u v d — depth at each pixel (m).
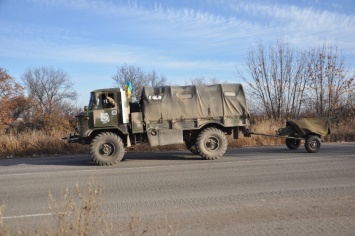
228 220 5.41
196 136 12.88
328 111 24.08
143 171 10.38
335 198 6.54
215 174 9.45
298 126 14.02
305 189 7.31
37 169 11.55
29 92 46.03
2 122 27.36
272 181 8.25
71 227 3.78
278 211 5.81
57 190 8.03
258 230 4.95
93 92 12.33
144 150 16.11
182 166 11.12
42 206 6.59
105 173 10.22
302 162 11.13
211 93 12.84
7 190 8.19
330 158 11.91
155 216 5.71
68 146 16.66
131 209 6.15
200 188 7.73
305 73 24.89
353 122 20.95
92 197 4.10
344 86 24.38
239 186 7.81
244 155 13.47
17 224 5.43
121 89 12.38
